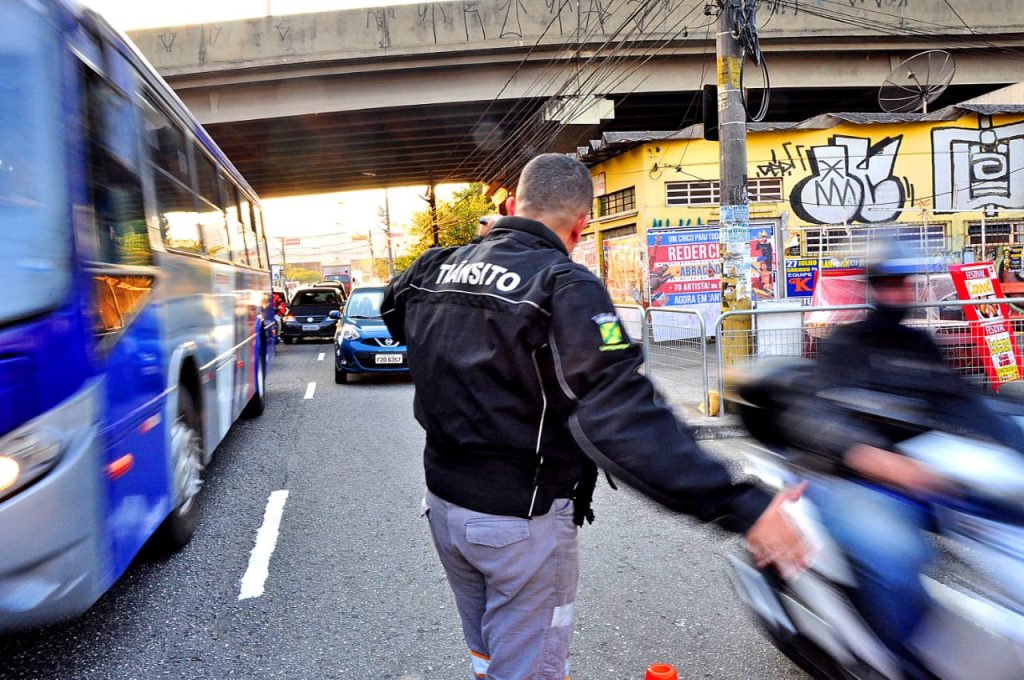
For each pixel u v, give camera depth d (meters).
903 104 13.09
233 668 3.43
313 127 25.08
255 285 9.91
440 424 2.04
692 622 3.78
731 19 8.52
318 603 4.12
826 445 2.71
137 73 4.43
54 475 2.85
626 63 22.11
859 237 18.50
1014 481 2.39
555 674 2.10
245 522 5.56
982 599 2.40
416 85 22.89
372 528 5.38
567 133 24.30
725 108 8.61
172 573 4.57
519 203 2.17
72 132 3.10
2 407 2.72
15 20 3.02
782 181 18.39
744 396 3.12
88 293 3.08
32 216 2.91
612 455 1.76
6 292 2.78
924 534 2.54
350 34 21.80
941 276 8.30
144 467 3.85
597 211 21.84
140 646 3.65
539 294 1.87
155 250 4.36
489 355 1.93
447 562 2.20
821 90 22.97
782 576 2.69
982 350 7.87
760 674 3.26
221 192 7.42
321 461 7.46
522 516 1.98
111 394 3.27
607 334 1.81
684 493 1.74
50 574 2.84
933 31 20.97
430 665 3.44
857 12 20.73
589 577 4.41
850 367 2.83
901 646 2.44
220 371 6.49
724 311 8.62
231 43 21.91
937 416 2.62
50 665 3.46
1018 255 18.67
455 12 21.72
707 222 18.52
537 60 22.27
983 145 18.58
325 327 24.14
